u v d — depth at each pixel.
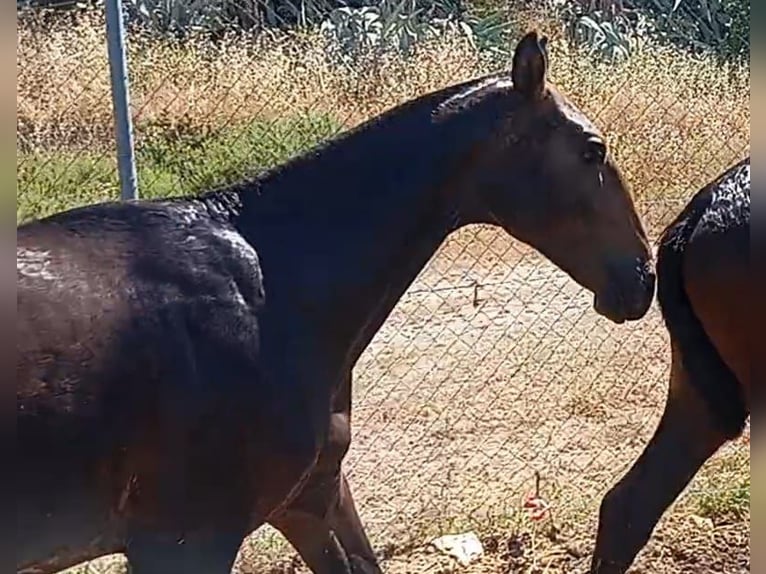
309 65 6.61
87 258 2.41
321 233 2.68
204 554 2.52
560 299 6.79
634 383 5.72
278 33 7.17
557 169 2.76
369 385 5.69
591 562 3.76
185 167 5.89
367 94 6.79
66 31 5.61
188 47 6.55
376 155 2.74
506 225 2.83
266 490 2.56
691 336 3.47
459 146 2.75
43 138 5.15
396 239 2.74
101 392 2.33
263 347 2.54
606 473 4.71
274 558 3.92
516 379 5.77
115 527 2.47
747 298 3.33
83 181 5.04
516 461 4.82
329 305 2.66
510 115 2.75
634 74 7.70
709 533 4.22
